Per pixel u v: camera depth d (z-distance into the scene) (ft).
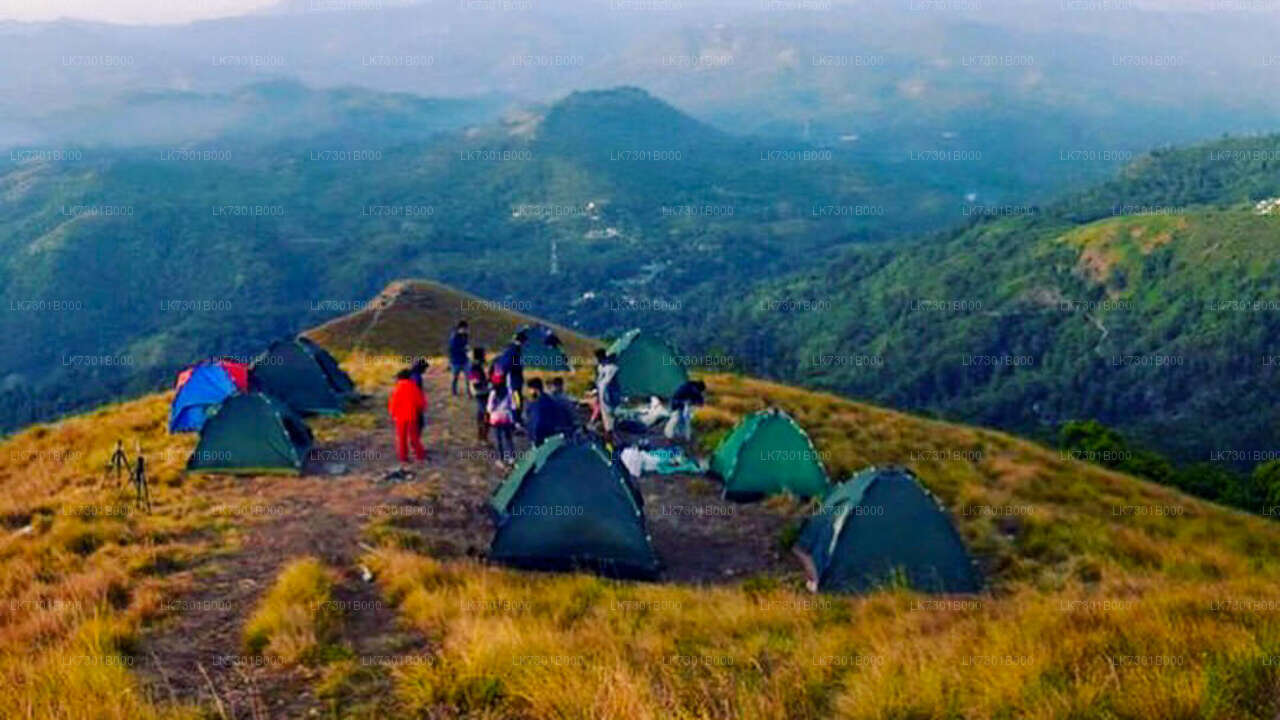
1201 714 23.15
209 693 29.27
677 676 28.25
